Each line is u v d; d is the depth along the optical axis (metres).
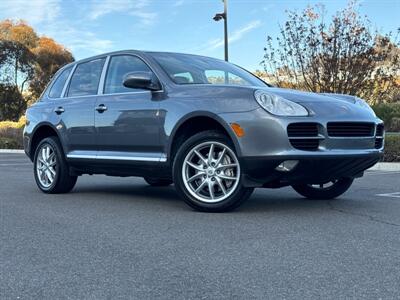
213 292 3.38
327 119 5.43
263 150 5.34
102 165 6.94
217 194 5.88
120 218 5.72
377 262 3.93
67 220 5.67
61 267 3.96
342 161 5.48
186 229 5.07
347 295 3.28
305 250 4.27
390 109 18.27
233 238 4.69
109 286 3.53
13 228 5.31
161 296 3.34
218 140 5.67
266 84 6.87
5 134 31.39
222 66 6.99
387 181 9.13
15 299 3.34
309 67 17.48
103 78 7.15
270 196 7.20
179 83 6.24
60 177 7.60
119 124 6.60
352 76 16.84
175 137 6.03
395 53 17.56
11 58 46.28
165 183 8.74
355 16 17.22
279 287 3.44
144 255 4.22
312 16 17.67
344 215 5.69
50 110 7.79
